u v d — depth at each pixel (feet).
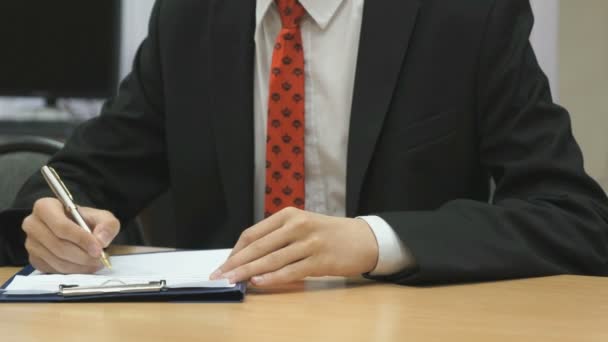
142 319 2.67
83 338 2.41
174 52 5.12
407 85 4.64
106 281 3.13
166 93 5.12
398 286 3.32
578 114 9.82
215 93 4.92
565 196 3.96
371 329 2.54
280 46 4.76
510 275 3.49
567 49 9.84
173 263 3.54
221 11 5.01
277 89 4.73
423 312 2.81
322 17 4.78
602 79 9.70
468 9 4.67
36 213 3.65
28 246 3.68
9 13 11.43
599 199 4.12
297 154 4.74
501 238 3.58
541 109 4.44
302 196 4.72
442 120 4.64
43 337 2.42
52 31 11.42
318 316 2.73
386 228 3.42
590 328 2.59
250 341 2.38
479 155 4.76
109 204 5.04
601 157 9.71
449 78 4.64
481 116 4.65
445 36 4.66
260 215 4.91
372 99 4.63
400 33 4.66
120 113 5.22
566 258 3.73
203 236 5.11
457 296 3.12
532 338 2.45
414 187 4.64
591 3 9.69
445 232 3.49
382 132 4.64
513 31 4.67
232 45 4.92
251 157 4.84
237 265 3.19
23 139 5.71
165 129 5.28
